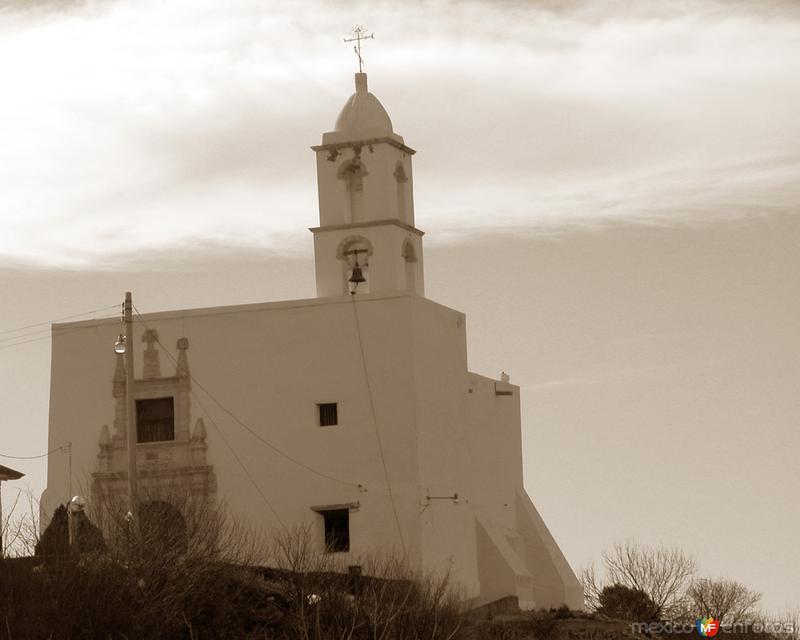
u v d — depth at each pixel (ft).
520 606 341.00
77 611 221.66
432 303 327.47
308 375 319.27
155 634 226.58
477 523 343.26
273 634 241.14
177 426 322.34
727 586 380.58
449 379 333.83
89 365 327.88
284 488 317.22
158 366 324.80
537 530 371.15
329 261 334.03
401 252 334.85
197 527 253.03
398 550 310.86
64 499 324.39
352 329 318.86
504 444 370.32
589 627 320.91
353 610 242.99
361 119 336.90
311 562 285.84
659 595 375.45
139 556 234.99
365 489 314.14
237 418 320.50
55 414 327.88
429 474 318.24
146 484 321.32
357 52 344.49
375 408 315.99
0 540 231.50
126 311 279.90
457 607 264.93
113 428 325.01
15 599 221.66
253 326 322.34
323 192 336.29
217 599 241.96
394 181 336.90
